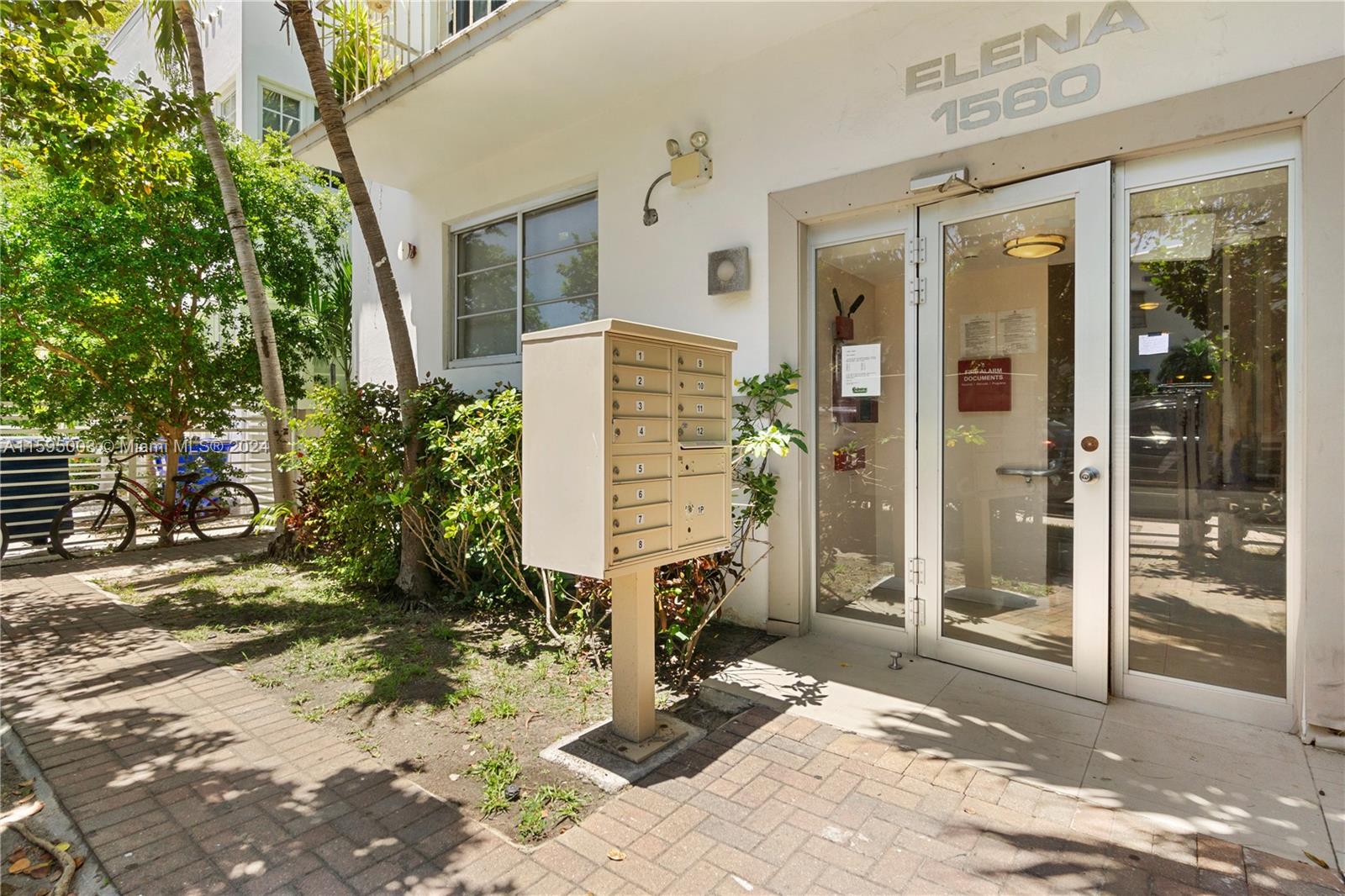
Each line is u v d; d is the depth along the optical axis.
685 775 2.67
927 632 3.87
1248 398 2.98
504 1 5.40
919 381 3.86
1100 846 2.21
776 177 4.30
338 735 3.05
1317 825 2.30
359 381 7.70
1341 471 2.71
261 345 6.88
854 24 3.95
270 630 4.60
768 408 4.00
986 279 3.64
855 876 2.09
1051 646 3.46
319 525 6.40
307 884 2.06
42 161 5.26
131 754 2.88
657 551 2.78
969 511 3.73
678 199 4.79
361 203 5.07
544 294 6.01
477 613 4.89
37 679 3.74
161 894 2.03
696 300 4.70
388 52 6.11
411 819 2.40
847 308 4.15
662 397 2.79
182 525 8.11
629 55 4.41
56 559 7.12
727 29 4.10
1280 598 2.94
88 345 6.98
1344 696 2.73
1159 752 2.79
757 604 4.41
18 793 2.62
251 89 10.47
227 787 2.62
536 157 5.77
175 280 7.40
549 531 2.75
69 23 4.55
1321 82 2.71
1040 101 3.37
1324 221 2.72
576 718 3.19
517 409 4.00
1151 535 3.20
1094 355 3.26
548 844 2.25
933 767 2.71
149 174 5.80
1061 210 3.39
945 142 3.65
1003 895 2.00
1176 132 3.01
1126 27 3.14
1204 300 3.07
